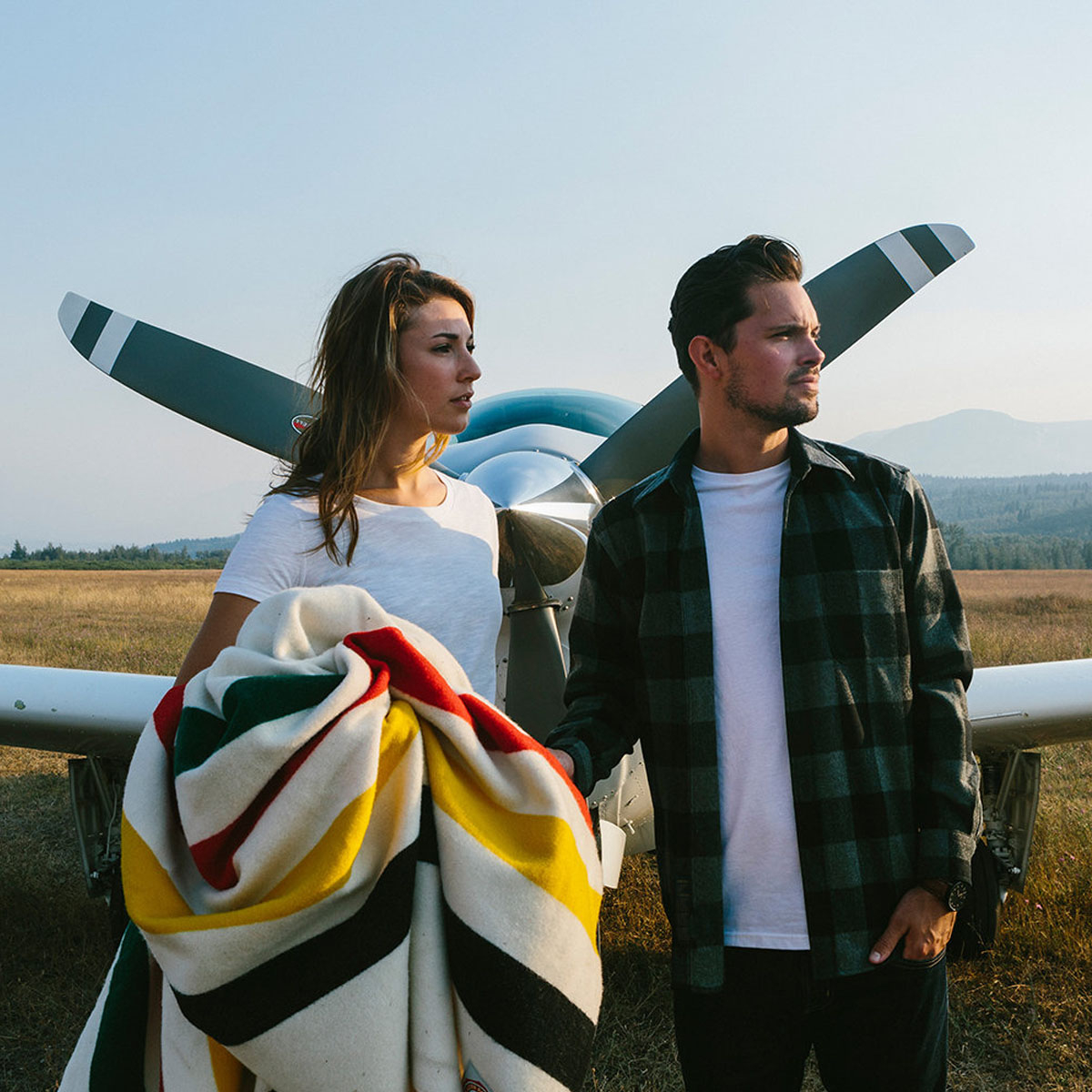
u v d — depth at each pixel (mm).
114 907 2844
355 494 1312
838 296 2801
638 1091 2266
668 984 2732
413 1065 915
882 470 1399
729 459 1432
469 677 1329
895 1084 1348
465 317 1376
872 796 1317
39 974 2826
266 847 878
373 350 1291
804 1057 1438
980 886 2664
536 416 3627
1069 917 2918
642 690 1462
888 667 1341
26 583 30922
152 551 118438
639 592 1478
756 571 1390
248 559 1262
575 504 2498
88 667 8367
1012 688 2639
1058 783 4691
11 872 3711
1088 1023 2453
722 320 1364
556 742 1452
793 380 1354
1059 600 21906
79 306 2850
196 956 849
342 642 1036
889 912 1317
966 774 1323
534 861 972
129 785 991
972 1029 2465
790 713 1331
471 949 927
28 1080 2336
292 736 904
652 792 1447
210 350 2783
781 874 1342
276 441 2738
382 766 973
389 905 928
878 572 1348
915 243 2785
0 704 2703
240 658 1034
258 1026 859
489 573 1396
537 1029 914
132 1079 1037
